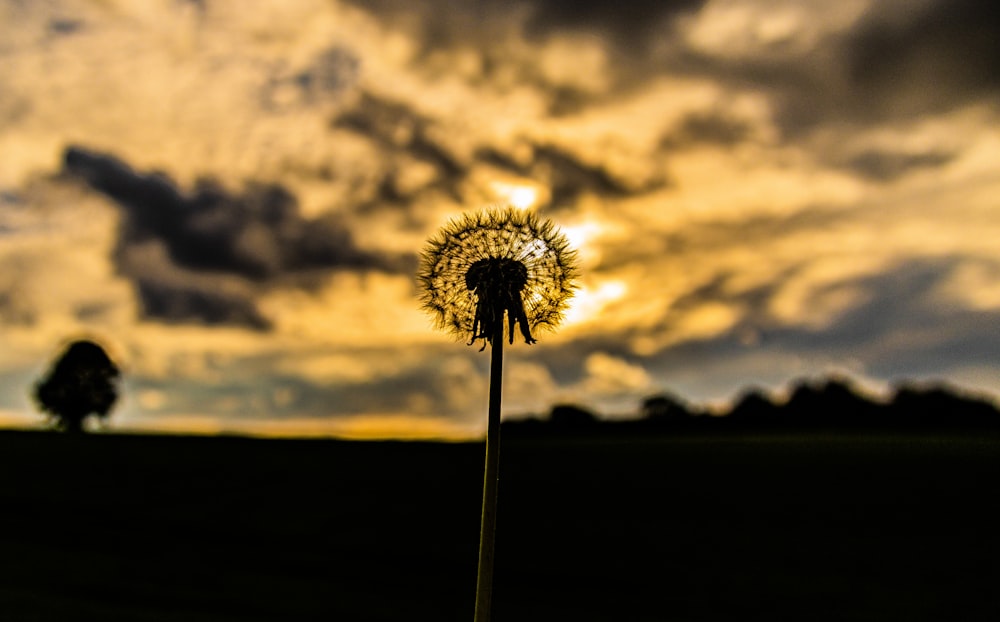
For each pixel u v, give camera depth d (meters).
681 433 85.19
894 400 103.25
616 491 39.88
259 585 23.27
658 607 22.22
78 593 20.59
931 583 24.33
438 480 43.56
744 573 25.89
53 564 24.55
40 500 36.66
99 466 46.56
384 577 25.42
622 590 24.12
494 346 7.32
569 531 32.03
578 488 40.88
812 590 23.89
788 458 49.34
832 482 40.56
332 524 33.41
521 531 32.25
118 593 20.91
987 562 26.33
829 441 61.81
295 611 20.09
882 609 21.98
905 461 46.38
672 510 35.50
